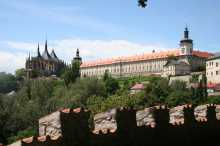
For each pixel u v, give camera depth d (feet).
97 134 48.39
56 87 526.98
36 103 406.00
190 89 545.85
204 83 597.93
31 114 357.61
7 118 326.44
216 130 78.38
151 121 61.21
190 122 69.87
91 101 392.27
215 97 499.92
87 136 46.57
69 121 44.39
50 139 41.01
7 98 377.71
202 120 73.87
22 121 339.36
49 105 404.77
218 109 84.43
